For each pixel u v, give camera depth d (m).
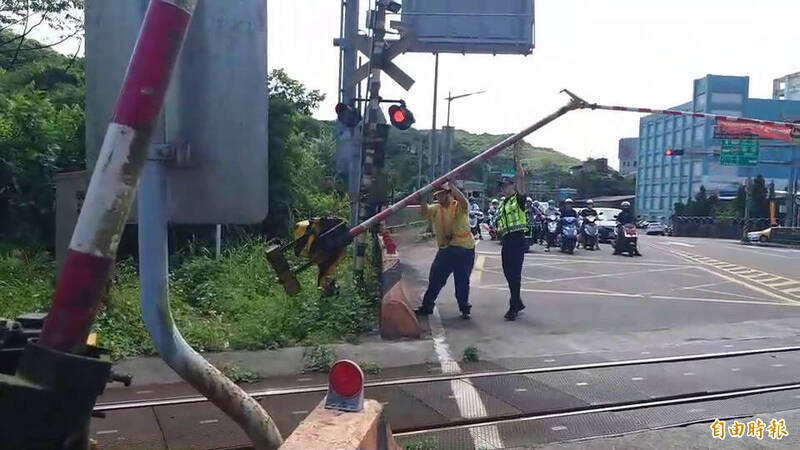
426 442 5.25
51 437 2.00
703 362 7.80
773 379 7.16
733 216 50.78
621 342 8.83
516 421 5.80
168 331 2.61
